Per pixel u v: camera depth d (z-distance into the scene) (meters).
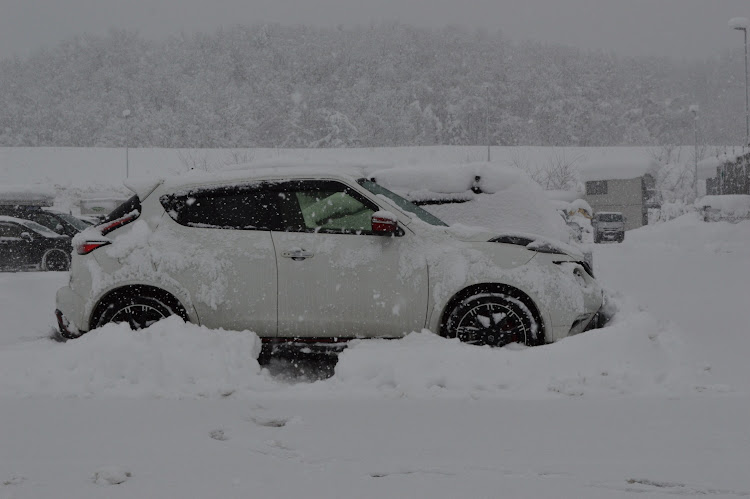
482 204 7.36
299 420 4.05
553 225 7.28
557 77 118.06
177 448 3.52
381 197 6.02
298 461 3.34
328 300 5.75
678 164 67.75
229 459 3.35
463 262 5.77
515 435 3.78
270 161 8.13
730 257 19.70
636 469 3.25
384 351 5.07
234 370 4.95
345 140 88.75
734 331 7.34
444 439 3.71
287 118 103.56
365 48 121.00
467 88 113.38
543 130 112.38
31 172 58.66
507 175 7.45
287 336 5.79
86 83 112.50
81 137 100.69
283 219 5.93
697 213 35.56
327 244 5.82
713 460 3.38
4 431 3.80
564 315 5.75
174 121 95.50
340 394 4.66
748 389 4.82
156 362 4.89
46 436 3.71
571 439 3.71
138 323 5.84
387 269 5.76
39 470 3.17
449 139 107.06
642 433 3.82
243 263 5.80
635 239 32.09
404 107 109.06
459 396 4.62
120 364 4.86
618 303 6.47
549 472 3.21
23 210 16.70
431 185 7.49
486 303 5.75
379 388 4.77
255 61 117.00
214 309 5.77
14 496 2.84
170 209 6.02
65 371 4.84
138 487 2.95
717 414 4.18
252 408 4.33
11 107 105.19
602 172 45.22
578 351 5.07
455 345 5.33
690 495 2.95
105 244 5.92
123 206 6.14
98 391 4.66
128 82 109.00
